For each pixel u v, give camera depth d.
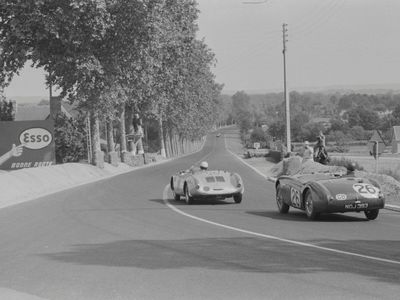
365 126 172.25
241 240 11.78
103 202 21.16
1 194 23.38
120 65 41.88
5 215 17.84
